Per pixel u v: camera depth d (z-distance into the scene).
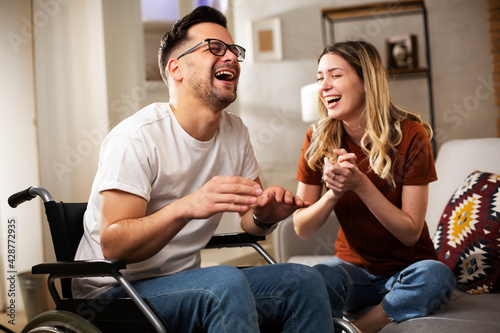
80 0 2.85
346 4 4.30
